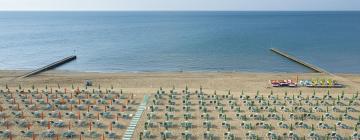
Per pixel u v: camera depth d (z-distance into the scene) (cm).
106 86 6531
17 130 4281
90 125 4384
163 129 4344
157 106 5166
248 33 18625
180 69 9206
